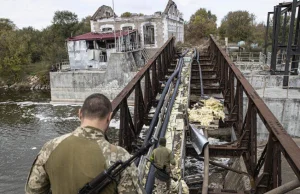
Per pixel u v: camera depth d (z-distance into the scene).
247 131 4.62
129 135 4.98
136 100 5.78
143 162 4.04
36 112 21.98
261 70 18.64
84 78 23.88
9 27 49.38
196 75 11.64
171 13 30.25
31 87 32.59
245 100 11.90
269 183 3.35
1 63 34.81
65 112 21.69
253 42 34.41
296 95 12.36
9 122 19.66
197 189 4.30
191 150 5.57
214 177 7.87
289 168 6.99
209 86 9.71
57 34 43.69
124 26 29.00
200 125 5.97
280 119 11.86
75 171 1.38
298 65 16.52
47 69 33.97
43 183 1.51
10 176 12.57
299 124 11.66
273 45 16.70
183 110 6.68
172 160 3.95
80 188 1.36
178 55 15.72
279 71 16.56
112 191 1.43
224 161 8.69
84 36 27.69
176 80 9.73
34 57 41.81
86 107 1.52
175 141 5.42
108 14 32.41
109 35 26.95
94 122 1.49
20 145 15.69
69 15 44.25
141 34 28.78
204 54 16.22
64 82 24.28
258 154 8.43
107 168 1.42
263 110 3.55
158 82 9.88
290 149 2.45
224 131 7.80
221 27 41.28
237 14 38.22
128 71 23.28
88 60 26.78
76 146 1.43
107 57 26.44
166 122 5.96
